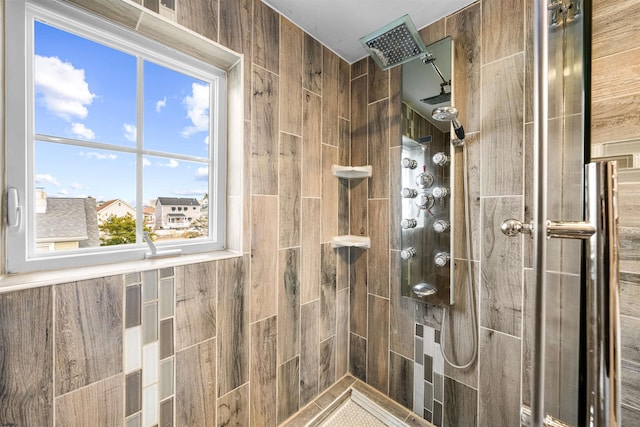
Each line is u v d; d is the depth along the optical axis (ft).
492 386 3.67
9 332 2.21
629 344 2.74
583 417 1.17
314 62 4.67
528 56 3.34
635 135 2.66
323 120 4.86
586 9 1.61
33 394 2.31
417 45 3.68
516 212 3.44
